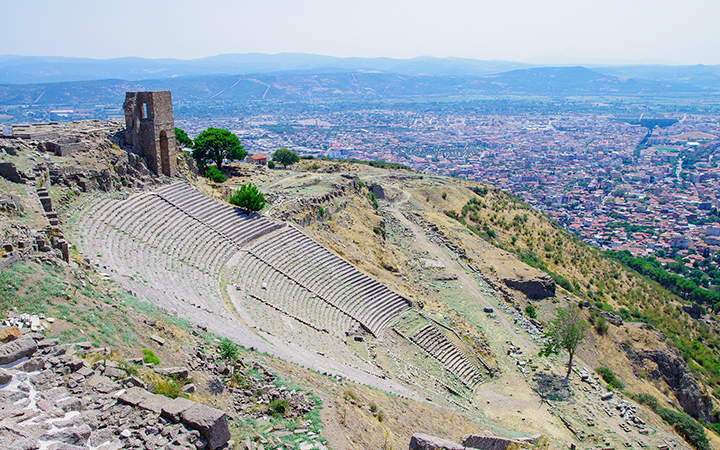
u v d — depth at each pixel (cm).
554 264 11219
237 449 1966
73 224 4188
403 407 3450
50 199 3931
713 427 7175
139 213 4988
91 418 1759
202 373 2639
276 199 7438
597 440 4547
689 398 7394
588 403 5259
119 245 4253
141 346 2572
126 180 5488
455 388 5044
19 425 1644
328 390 3031
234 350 2903
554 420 4841
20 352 1989
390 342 5378
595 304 9262
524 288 8444
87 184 4853
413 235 9238
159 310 3219
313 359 3750
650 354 7725
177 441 1745
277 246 5891
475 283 7919
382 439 2655
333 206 8131
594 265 11881
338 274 6059
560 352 6519
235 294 4534
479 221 12075
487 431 3697
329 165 13450
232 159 9931
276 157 12962
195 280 4406
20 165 4188
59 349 2108
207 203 5959
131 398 1922
